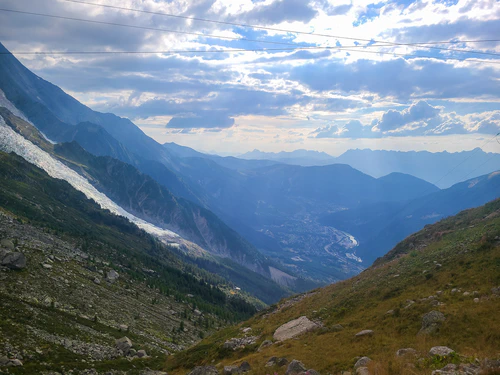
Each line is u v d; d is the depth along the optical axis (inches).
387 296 1964.8
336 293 2514.8
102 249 7249.0
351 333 1600.6
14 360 1716.3
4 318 2210.9
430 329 1341.0
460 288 1643.7
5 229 4783.5
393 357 1149.7
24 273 3361.2
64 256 4840.1
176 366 2283.5
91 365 2031.3
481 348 1125.7
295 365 1220.5
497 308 1325.0
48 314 2642.7
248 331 2411.4
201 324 5211.6
